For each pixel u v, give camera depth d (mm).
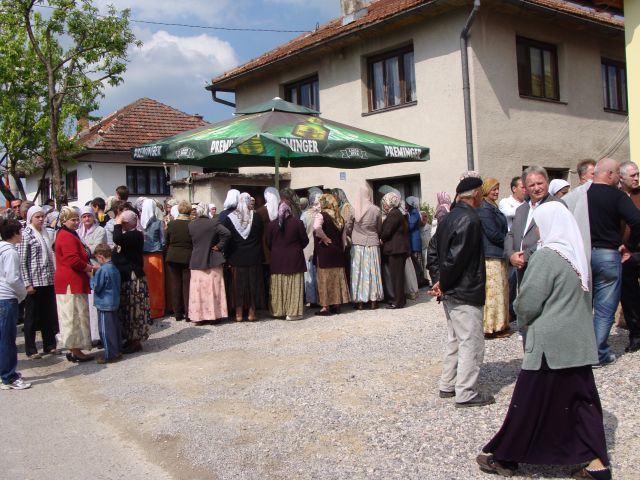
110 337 7820
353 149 9898
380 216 10344
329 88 17734
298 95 19359
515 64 14938
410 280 11008
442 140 14773
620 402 5113
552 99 15898
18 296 6949
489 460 4066
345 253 10523
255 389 6262
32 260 8438
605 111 17266
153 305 10398
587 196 6004
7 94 18766
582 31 16469
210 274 9641
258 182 18969
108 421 5695
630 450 4262
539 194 6242
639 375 5707
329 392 5984
